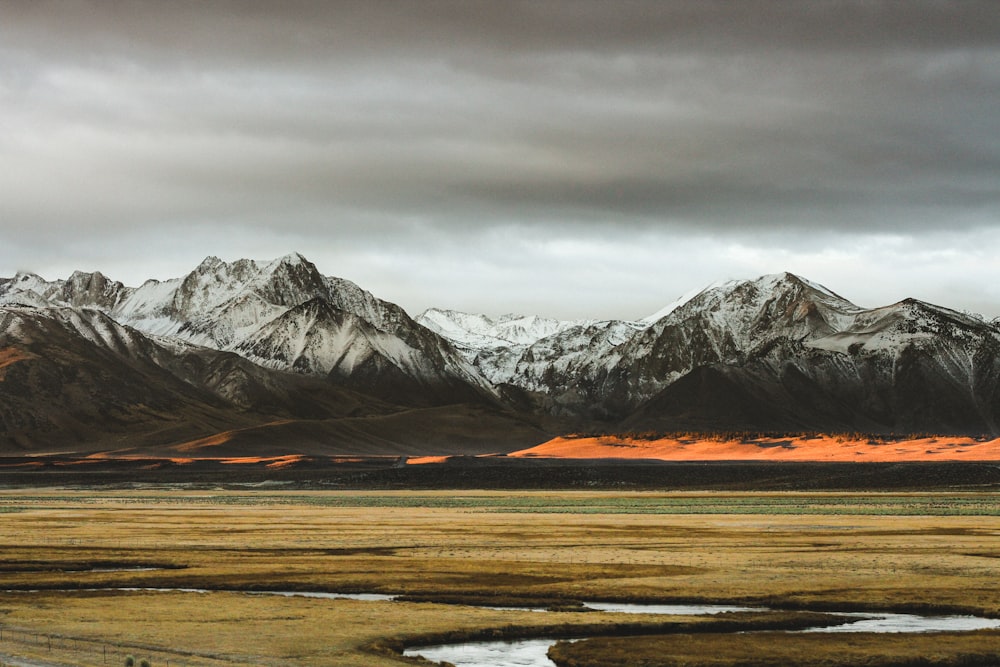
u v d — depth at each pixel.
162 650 65.69
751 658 65.38
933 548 117.12
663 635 72.44
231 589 92.38
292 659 63.94
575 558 109.88
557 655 66.19
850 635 71.38
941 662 64.94
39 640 68.31
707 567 101.88
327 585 91.81
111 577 97.00
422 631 72.12
